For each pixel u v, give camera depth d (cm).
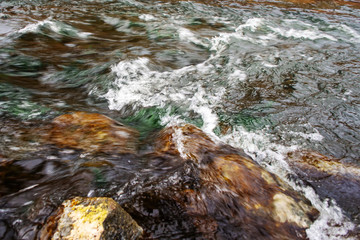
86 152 356
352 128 474
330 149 420
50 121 445
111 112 529
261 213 274
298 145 425
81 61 731
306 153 400
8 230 241
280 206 285
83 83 629
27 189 294
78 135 398
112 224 215
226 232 249
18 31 859
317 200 314
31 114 472
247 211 273
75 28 977
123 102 556
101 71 670
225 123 482
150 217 251
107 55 772
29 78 632
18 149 357
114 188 286
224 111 523
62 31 928
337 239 267
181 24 1086
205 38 955
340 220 290
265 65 722
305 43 909
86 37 917
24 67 674
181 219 254
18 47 773
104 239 205
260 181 312
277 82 633
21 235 232
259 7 1370
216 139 398
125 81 624
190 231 245
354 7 1438
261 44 904
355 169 364
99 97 579
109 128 420
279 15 1241
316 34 994
